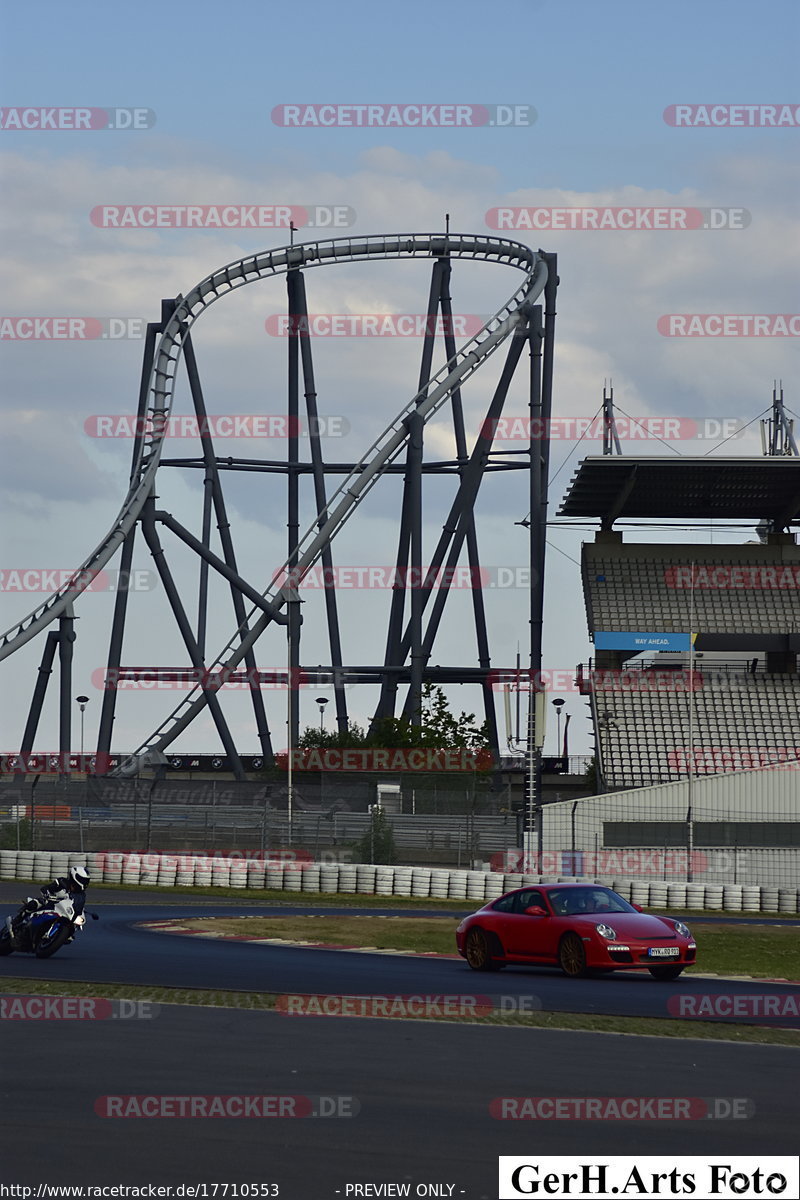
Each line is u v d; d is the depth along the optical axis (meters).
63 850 61.50
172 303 87.50
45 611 80.06
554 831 64.12
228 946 29.67
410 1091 12.56
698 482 85.44
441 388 83.50
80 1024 16.72
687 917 45.38
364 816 59.84
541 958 25.61
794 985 24.88
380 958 28.34
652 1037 16.56
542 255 88.19
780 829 65.06
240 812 65.69
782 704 84.19
